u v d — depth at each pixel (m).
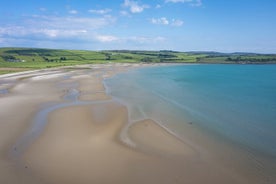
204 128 23.12
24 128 22.20
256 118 26.81
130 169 15.12
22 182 13.62
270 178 14.28
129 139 19.80
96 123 23.73
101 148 17.97
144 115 27.08
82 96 38.25
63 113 27.14
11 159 16.19
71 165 15.51
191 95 41.69
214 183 13.78
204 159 16.61
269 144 19.30
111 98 36.72
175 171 14.97
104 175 14.44
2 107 29.86
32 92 42.00
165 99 37.06
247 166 15.70
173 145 18.83
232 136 21.02
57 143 18.84
